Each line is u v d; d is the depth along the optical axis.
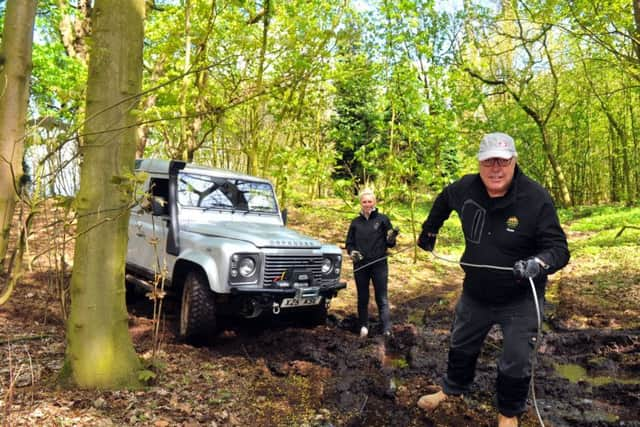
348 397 3.82
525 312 2.93
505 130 16.45
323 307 5.80
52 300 5.78
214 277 4.77
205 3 8.73
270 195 6.80
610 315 6.33
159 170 6.10
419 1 10.32
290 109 10.53
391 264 10.83
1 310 5.37
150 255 5.96
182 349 4.76
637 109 25.64
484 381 4.18
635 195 26.92
